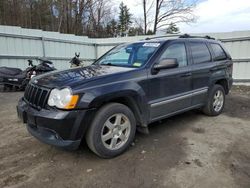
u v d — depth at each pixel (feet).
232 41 34.12
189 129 14.71
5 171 9.91
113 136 10.84
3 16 90.53
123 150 11.27
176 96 13.56
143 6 83.71
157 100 12.51
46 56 36.83
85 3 90.89
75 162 10.62
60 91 9.67
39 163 10.56
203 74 15.44
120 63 13.50
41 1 92.43
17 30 33.01
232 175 9.46
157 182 9.04
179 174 9.55
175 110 13.82
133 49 14.03
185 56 14.49
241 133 14.11
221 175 9.45
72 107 9.44
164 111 13.08
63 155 11.27
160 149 11.84
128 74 11.34
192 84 14.67
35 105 10.44
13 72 28.53
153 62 12.41
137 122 12.06
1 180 9.27
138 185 8.86
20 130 14.64
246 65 33.71
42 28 94.89
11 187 8.82
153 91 12.24
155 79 12.25
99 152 10.44
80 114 9.57
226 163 10.41
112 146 10.84
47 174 9.67
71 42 40.16
